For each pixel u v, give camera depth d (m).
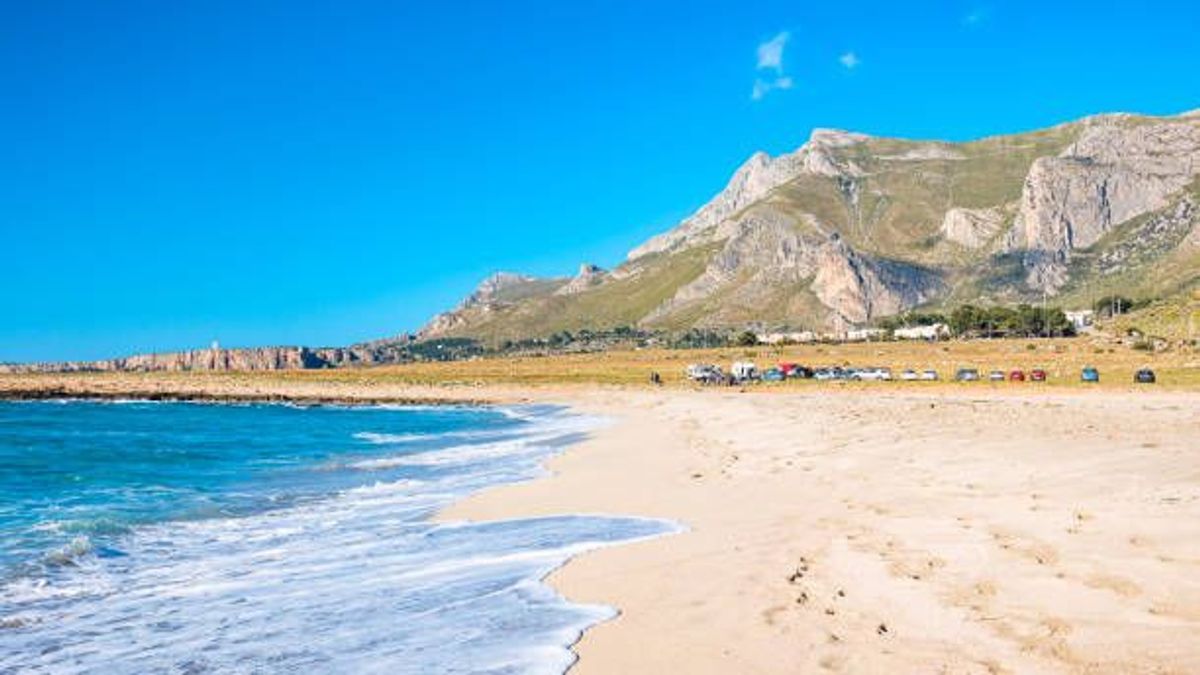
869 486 19.33
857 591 10.94
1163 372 87.38
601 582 12.87
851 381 98.88
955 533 13.46
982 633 8.94
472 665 9.51
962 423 31.45
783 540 14.54
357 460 37.94
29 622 12.40
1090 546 11.67
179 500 25.20
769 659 8.86
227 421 77.19
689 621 10.42
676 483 24.16
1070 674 7.67
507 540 17.28
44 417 83.56
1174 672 7.49
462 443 47.31
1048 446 22.09
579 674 8.97
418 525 19.77
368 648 10.48
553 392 117.19
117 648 11.09
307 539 18.41
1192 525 12.16
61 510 23.28
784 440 31.73
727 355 192.38
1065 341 177.00
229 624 11.95
